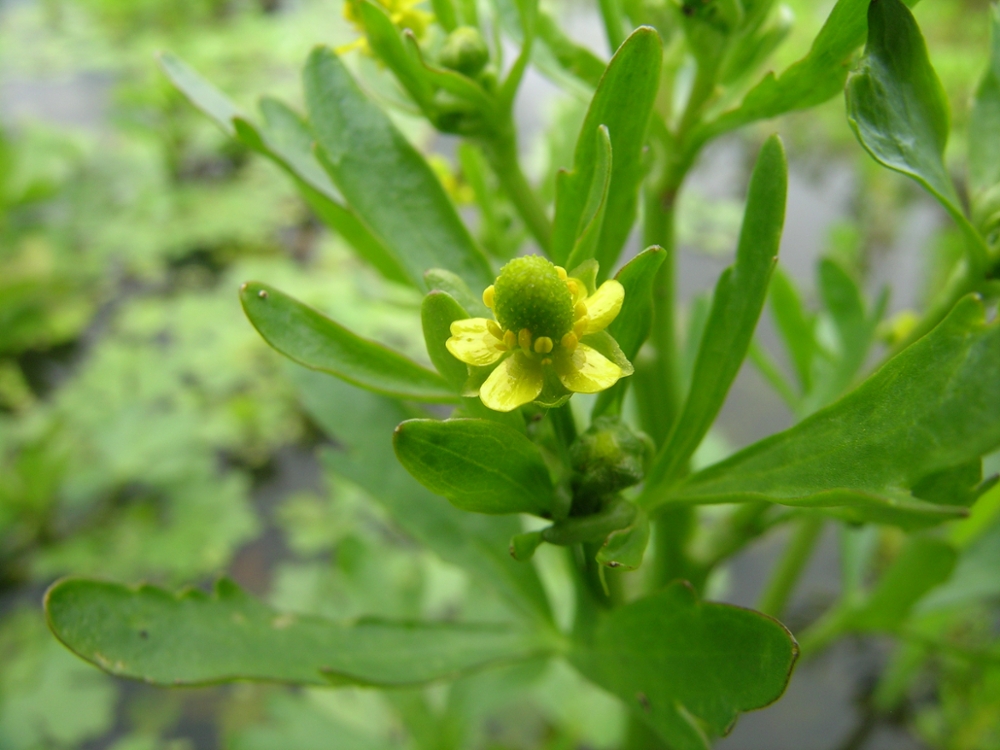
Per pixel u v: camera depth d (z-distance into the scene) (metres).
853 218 0.22
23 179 0.25
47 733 0.14
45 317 0.22
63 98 0.31
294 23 0.33
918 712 0.13
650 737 0.07
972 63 0.23
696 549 0.06
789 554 0.08
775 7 0.06
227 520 0.17
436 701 0.11
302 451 0.19
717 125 0.05
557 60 0.06
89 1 0.35
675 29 0.06
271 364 0.21
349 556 0.09
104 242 0.24
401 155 0.05
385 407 0.06
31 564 0.17
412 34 0.05
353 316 0.21
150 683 0.05
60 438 0.19
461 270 0.05
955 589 0.08
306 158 0.06
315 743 0.11
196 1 0.34
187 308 0.22
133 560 0.17
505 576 0.06
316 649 0.05
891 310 0.19
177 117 0.27
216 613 0.05
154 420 0.19
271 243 0.24
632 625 0.05
